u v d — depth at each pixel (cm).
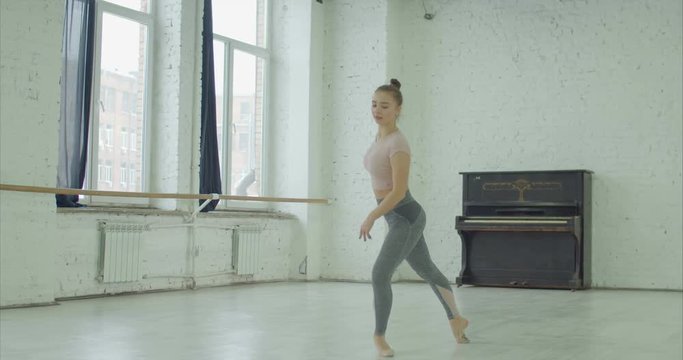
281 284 942
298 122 1017
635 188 927
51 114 684
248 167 991
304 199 981
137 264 775
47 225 674
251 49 996
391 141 419
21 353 425
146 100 840
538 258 922
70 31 736
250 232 932
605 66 948
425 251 456
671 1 919
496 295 829
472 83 1015
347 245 1018
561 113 967
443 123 1028
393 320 595
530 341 488
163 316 601
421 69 1041
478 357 425
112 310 639
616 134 939
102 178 785
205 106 869
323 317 603
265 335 502
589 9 959
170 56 844
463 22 1022
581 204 904
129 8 817
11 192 647
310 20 1017
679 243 904
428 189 1033
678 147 909
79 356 416
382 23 1016
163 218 818
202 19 865
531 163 980
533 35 986
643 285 917
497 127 999
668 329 552
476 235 954
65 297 716
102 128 784
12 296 647
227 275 912
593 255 940
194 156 856
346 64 1030
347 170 1023
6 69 650
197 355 423
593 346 470
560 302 750
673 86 914
